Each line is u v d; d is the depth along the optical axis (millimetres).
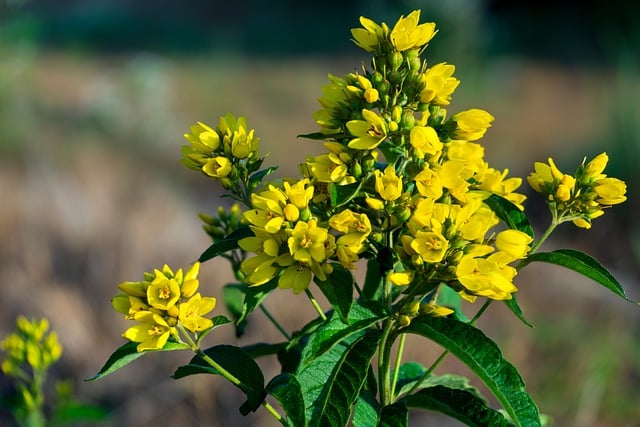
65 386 3367
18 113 8359
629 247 7059
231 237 1886
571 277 6195
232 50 16125
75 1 21141
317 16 19703
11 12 8586
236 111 11242
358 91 1751
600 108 10836
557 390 4840
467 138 1759
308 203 1785
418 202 1669
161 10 20922
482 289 1610
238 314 2373
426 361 4723
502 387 1628
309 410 1689
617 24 14031
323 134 1805
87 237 5930
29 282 5324
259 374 1823
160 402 4641
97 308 5320
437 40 12219
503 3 17938
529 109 11656
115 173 7566
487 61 13398
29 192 6496
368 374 2002
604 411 4867
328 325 1705
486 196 1810
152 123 9344
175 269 5832
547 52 15703
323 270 1690
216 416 4562
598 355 4973
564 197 1912
